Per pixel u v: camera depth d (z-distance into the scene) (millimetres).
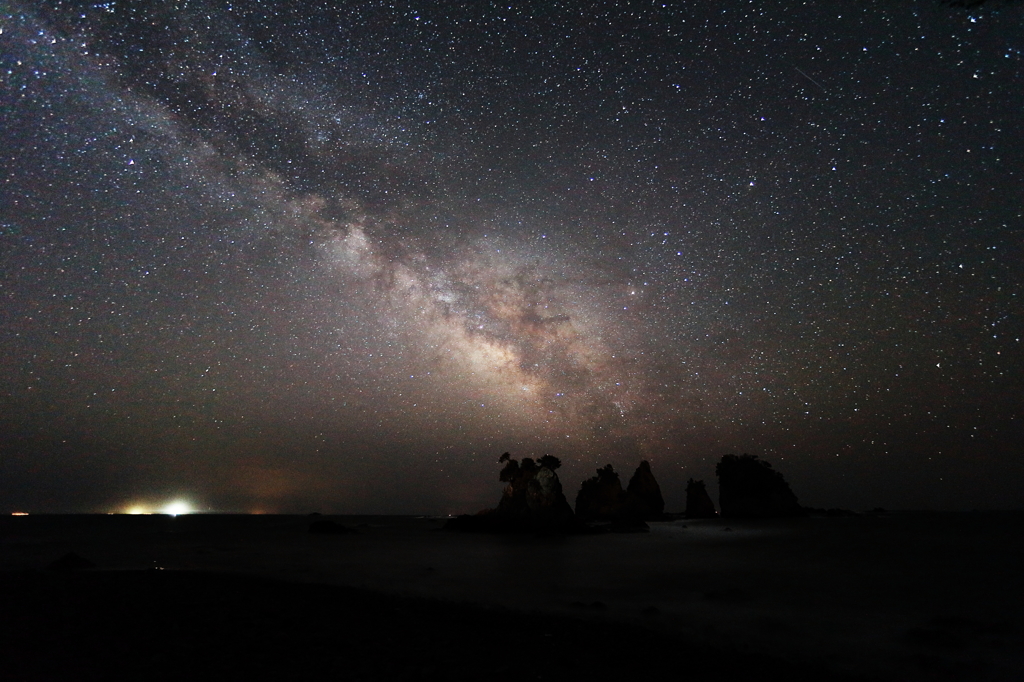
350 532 45906
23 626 12602
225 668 9773
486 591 19531
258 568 24781
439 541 38875
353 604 15492
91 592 16672
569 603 17438
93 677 9195
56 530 48969
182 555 29906
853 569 24328
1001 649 12547
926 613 15992
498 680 9516
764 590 19672
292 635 12078
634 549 33000
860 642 13109
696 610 16484
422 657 10711
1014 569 23828
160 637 11750
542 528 45219
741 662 11016
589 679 9797
